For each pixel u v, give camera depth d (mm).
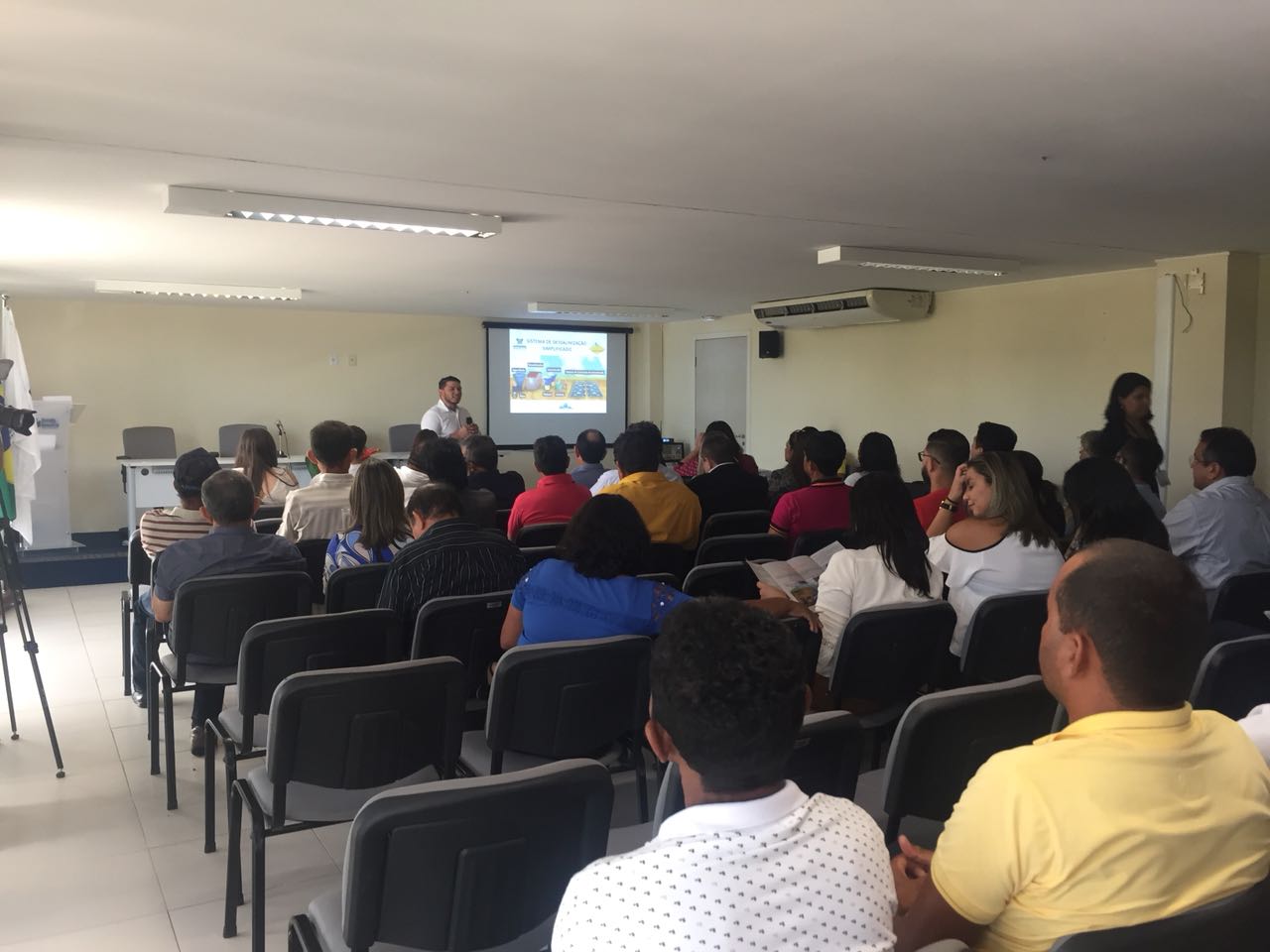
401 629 2570
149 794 3234
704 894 865
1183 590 1078
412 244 5441
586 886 903
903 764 1710
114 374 8930
